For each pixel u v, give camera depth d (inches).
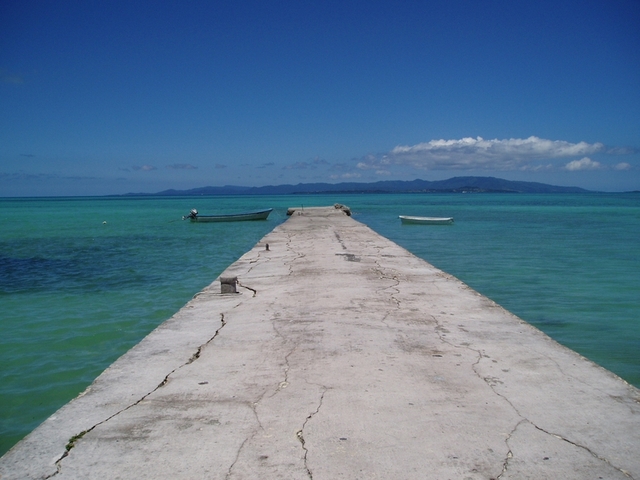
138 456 128.3
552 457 127.3
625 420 147.9
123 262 661.9
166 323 259.0
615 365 263.7
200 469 122.1
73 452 130.6
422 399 161.8
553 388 171.5
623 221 1494.8
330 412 152.3
